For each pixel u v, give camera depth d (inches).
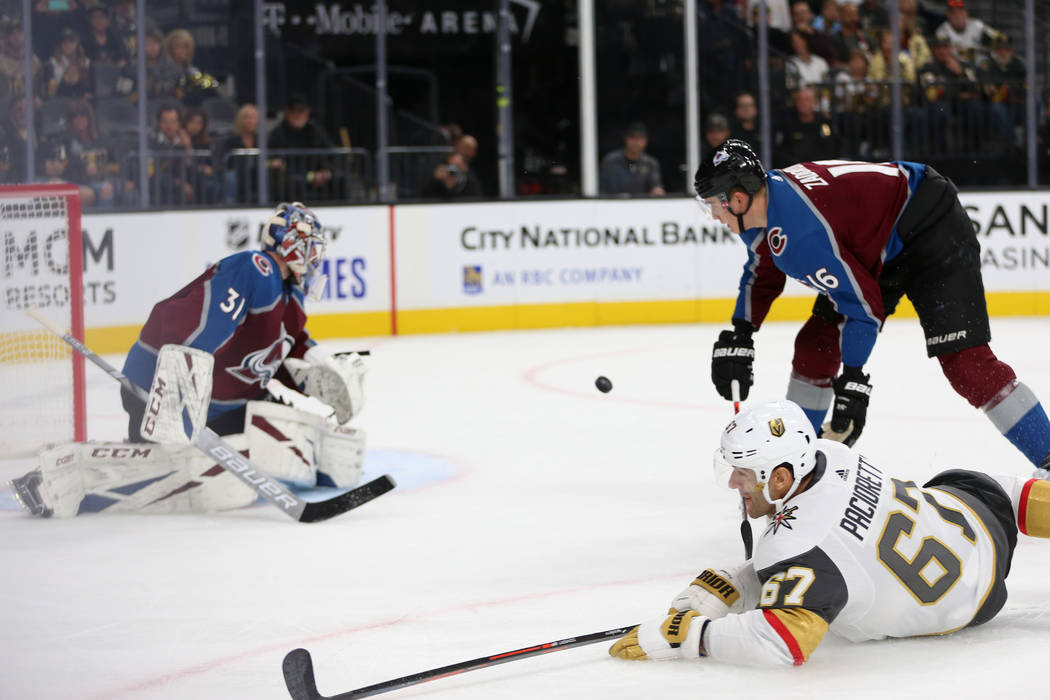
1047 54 794.8
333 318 663.8
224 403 304.5
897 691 160.6
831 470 169.8
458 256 681.0
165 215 618.5
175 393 275.3
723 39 817.5
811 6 807.1
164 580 230.8
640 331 671.8
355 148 819.4
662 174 851.4
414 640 191.5
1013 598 200.2
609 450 357.1
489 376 519.5
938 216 237.9
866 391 243.4
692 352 581.3
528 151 874.1
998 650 174.9
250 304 291.4
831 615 165.2
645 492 300.0
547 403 447.2
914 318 714.8
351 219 663.8
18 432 371.2
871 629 173.2
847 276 235.5
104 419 434.9
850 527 165.9
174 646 192.4
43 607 215.0
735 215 239.0
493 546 250.4
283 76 806.5
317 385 315.0
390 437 387.9
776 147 791.1
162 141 713.0
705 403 439.2
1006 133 793.6
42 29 686.5
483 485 313.0
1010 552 182.2
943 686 161.9
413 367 552.1
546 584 221.3
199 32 788.0
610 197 693.3
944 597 171.6
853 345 242.7
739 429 167.5
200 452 285.7
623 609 204.1
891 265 244.8
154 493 287.4
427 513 282.5
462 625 198.4
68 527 275.3
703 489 301.9
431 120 866.8
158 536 265.6
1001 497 183.8
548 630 194.2
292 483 305.7
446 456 354.0
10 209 385.7
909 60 795.4
